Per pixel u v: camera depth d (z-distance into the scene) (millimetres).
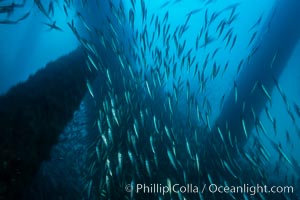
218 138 9391
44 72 8055
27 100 6242
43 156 5211
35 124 5477
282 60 9406
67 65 8797
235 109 9922
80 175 6777
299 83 15164
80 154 7359
